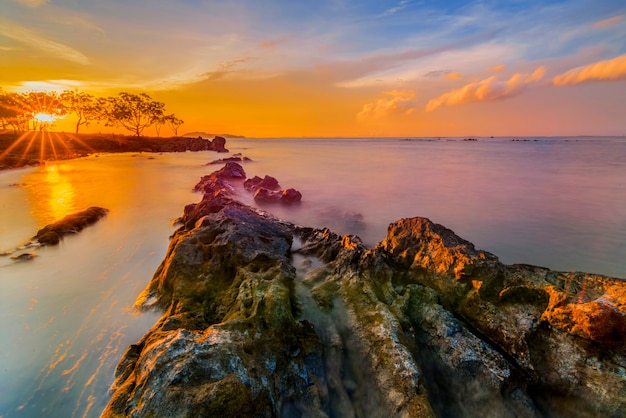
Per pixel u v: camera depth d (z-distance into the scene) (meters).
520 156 89.69
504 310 10.88
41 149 78.69
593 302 9.27
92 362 9.63
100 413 7.96
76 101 116.31
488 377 8.92
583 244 20.42
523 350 9.61
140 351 9.50
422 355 10.04
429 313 10.89
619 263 17.73
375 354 9.37
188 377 7.15
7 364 9.57
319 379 9.05
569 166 62.03
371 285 12.37
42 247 18.36
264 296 10.55
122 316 11.88
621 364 8.49
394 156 95.44
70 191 35.16
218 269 13.31
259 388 7.47
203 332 9.11
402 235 15.73
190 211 22.81
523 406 8.56
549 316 9.91
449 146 167.25
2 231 21.38
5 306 12.57
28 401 8.37
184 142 117.50
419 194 36.25
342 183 44.34
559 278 11.38
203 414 6.41
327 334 10.43
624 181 43.28
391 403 8.16
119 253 17.89
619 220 25.09
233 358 7.83
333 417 8.45
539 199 32.81
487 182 44.06
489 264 12.26
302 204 31.59
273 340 9.28
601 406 8.27
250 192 36.97
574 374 8.87
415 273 13.59
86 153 86.62
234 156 81.38
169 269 13.27
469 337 9.86
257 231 16.36
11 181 41.00
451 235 14.73
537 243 20.73
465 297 11.76
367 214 27.92
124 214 26.08
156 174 50.66
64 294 13.48
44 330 11.12
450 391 9.27
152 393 6.94
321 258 16.34
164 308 12.05
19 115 103.50
